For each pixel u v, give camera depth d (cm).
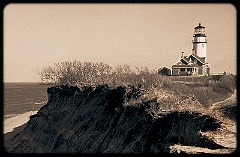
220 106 2280
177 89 2656
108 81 3281
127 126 2400
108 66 3647
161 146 1919
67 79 3969
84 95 3456
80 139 2862
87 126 2961
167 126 2005
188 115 1936
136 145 2112
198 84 3350
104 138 2583
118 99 2833
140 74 3062
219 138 1714
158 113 2139
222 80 3612
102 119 2845
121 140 2355
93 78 3653
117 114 2655
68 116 3450
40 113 4019
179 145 1811
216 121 1861
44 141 3428
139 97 2544
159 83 2784
